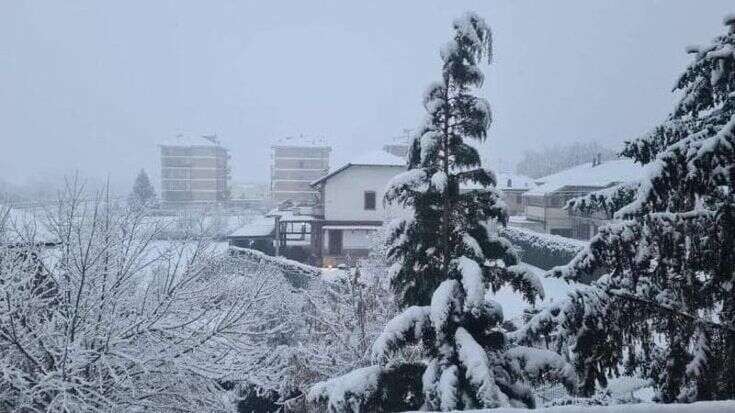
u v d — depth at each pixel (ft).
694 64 19.25
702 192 17.39
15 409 27.30
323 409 29.68
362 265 60.08
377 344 22.30
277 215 121.49
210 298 35.32
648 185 17.67
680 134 20.53
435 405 21.74
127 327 30.89
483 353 21.16
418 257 25.17
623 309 18.70
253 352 33.86
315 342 47.78
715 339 18.17
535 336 21.02
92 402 29.66
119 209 33.42
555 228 142.51
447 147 24.09
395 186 24.00
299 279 74.59
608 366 18.89
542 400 28.27
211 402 34.04
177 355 31.45
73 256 29.63
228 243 121.08
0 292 27.81
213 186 309.42
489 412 12.12
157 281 33.53
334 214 124.67
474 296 21.06
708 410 11.66
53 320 28.94
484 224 25.20
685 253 17.80
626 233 18.03
